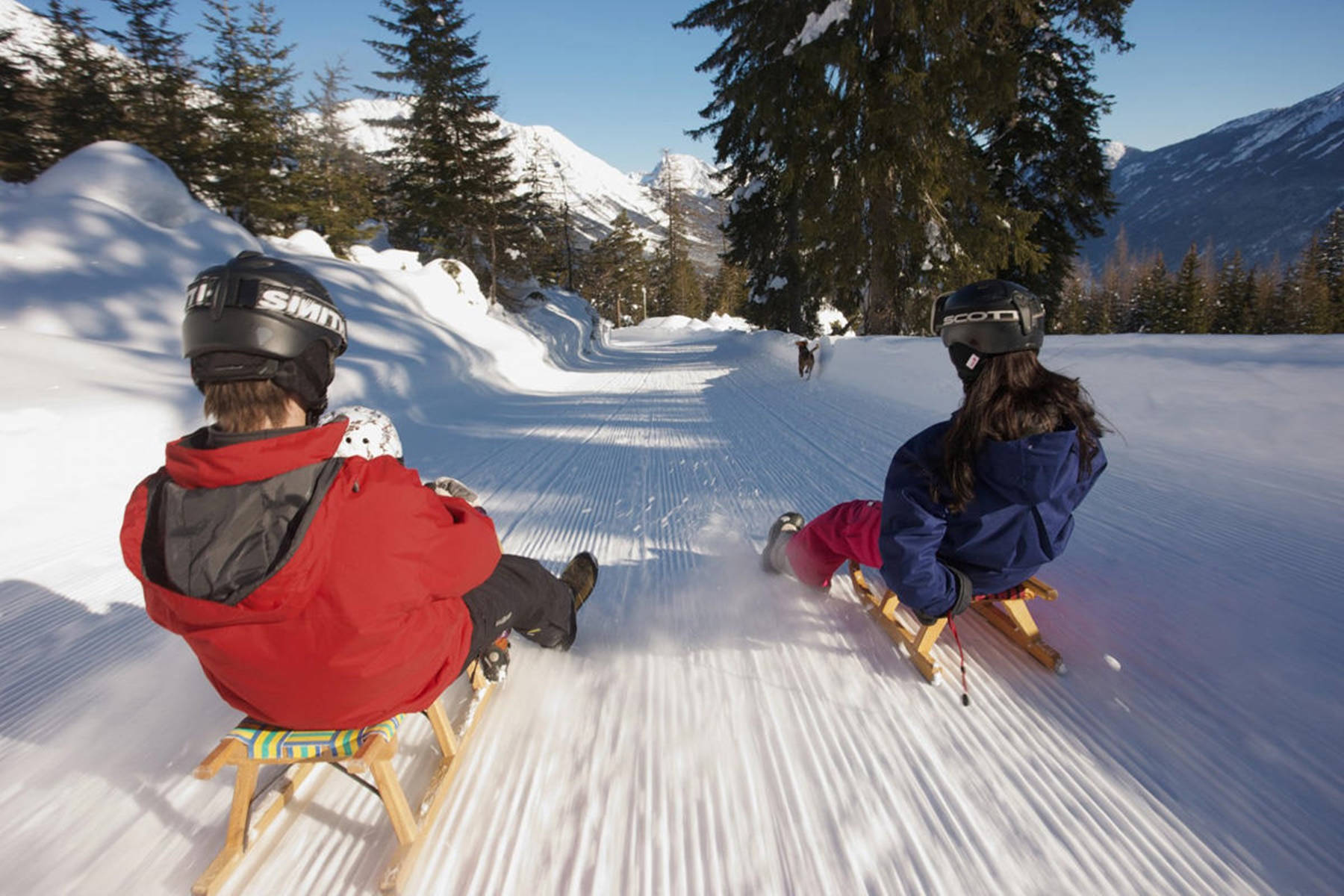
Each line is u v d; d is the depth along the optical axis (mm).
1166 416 5043
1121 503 3818
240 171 19859
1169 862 1518
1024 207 17438
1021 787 1772
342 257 22703
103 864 1600
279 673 1344
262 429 1217
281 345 1178
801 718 2100
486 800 1774
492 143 25516
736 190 23188
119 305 7727
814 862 1564
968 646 2471
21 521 3801
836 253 14992
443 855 1601
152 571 1200
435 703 1848
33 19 19031
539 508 4715
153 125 19516
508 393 11750
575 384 14227
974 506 1996
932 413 7734
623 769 1890
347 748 1531
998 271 14523
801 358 12734
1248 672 2154
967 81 12383
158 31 23062
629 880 1523
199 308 1161
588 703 2197
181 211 10430
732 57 17750
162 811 1776
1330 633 2318
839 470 5344
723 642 2572
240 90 20016
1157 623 2498
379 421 1993
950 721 2059
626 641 2611
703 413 9078
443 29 24016
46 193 9359
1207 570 2875
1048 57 15594
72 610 3039
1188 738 1906
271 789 1761
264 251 11523
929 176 13180
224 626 1268
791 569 3002
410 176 25609
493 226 26594
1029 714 2066
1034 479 1848
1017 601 2363
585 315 32750
